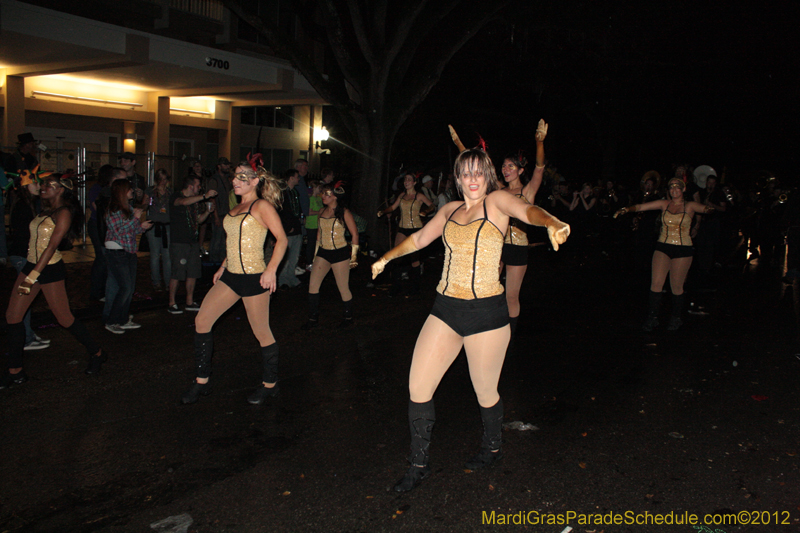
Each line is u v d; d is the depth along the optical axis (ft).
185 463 13.39
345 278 24.67
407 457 13.26
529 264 44.78
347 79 45.44
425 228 13.16
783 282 38.99
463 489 12.48
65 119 53.21
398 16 42.57
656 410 16.81
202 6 58.59
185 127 64.34
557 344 23.43
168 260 30.12
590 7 47.67
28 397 16.84
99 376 18.58
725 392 18.26
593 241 55.31
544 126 17.76
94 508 11.61
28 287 16.70
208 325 16.67
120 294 22.71
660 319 27.73
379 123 45.62
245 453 13.92
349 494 12.23
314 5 49.03
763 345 23.48
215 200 32.99
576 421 16.02
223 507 11.70
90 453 13.78
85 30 37.09
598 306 30.50
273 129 74.23
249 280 16.26
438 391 18.21
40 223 17.28
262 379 17.69
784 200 44.50
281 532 10.94
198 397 17.06
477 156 11.94
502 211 11.64
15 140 47.91
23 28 34.14
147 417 15.81
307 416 16.10
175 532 10.89
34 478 12.64
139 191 28.17
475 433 15.23
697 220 29.07
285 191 31.24
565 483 12.75
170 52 42.11
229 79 48.83
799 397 17.88
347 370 19.92
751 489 12.57
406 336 24.18
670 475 13.12
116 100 55.88
